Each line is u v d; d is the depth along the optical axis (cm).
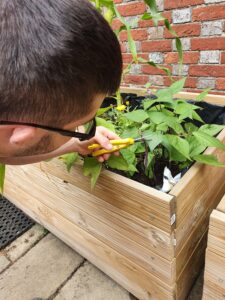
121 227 60
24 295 85
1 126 31
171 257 54
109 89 34
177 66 131
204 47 119
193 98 91
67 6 29
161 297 65
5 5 29
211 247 47
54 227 91
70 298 83
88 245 78
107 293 82
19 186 92
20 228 109
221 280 50
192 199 55
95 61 29
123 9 133
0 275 92
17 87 28
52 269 92
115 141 52
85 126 54
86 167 55
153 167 62
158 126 60
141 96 98
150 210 50
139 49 140
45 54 28
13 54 28
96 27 30
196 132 57
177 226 52
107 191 56
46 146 37
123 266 70
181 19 119
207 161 54
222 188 74
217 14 109
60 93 29
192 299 76
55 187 72
